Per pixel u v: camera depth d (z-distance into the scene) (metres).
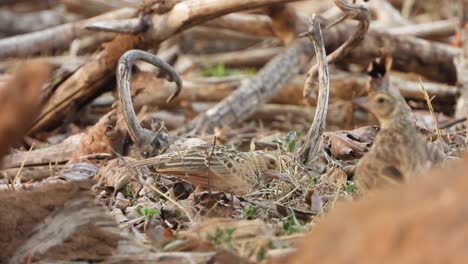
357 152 10.78
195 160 8.88
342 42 15.41
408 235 5.22
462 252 5.00
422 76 16.81
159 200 9.24
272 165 9.16
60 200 7.53
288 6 15.50
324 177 9.46
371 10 19.75
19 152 12.28
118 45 13.87
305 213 8.48
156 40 13.77
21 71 5.53
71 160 11.91
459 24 17.48
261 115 16.75
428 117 14.18
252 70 20.58
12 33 23.88
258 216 8.41
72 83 14.30
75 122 15.08
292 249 6.97
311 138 10.46
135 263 7.11
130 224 8.58
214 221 7.58
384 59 14.05
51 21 24.09
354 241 5.44
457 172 5.43
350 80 15.16
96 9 21.45
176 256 7.02
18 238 7.43
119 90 11.11
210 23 16.89
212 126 14.90
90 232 7.38
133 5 19.12
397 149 7.24
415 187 5.46
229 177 8.84
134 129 10.93
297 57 15.45
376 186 7.23
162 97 15.91
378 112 7.38
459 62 16.38
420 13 23.69
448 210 5.18
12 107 5.50
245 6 13.34
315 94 13.31
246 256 7.06
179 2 13.58
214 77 17.72
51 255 7.28
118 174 10.09
